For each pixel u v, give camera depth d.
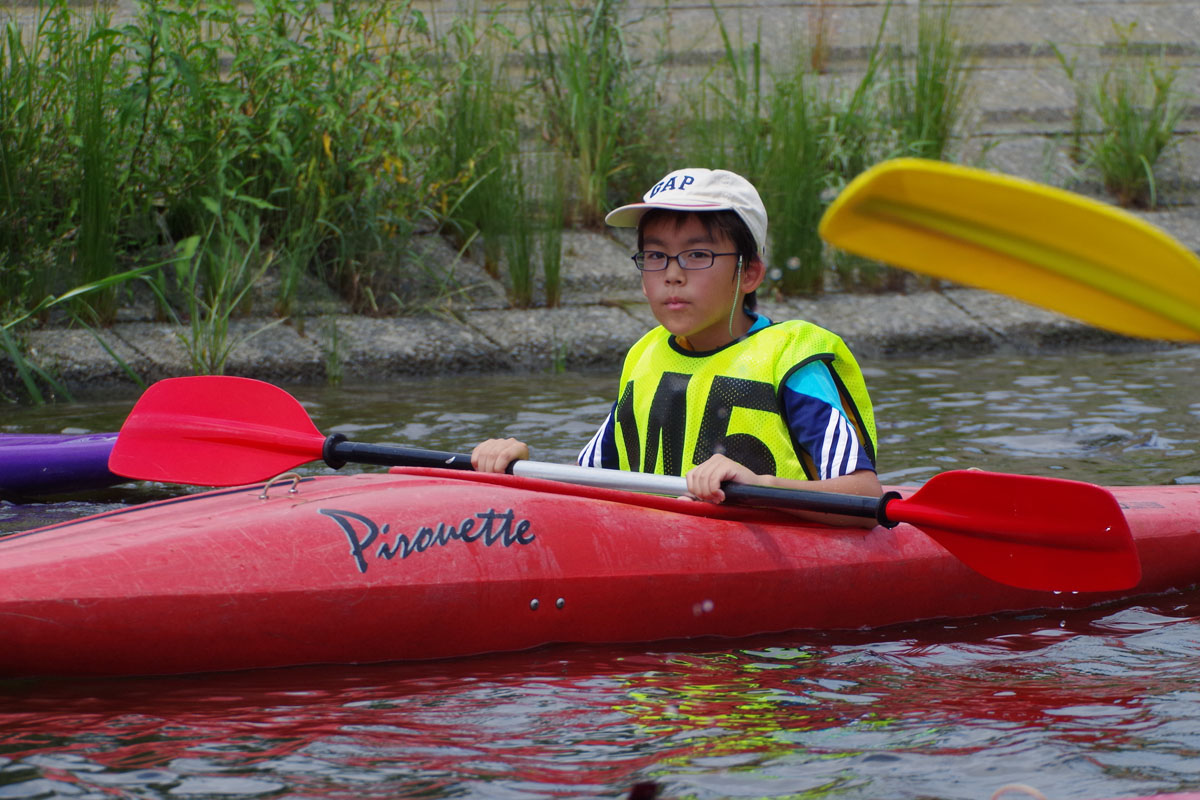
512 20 25.28
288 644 7.06
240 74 20.86
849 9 29.19
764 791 5.27
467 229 21.80
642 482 8.06
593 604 7.68
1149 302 3.78
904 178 3.70
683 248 8.33
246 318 19.00
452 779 5.40
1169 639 8.00
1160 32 31.02
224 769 5.50
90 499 11.86
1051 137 27.27
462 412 15.08
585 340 19.59
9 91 18.23
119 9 21.27
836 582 8.22
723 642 7.87
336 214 19.98
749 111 23.88
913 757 5.68
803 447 8.25
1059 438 13.33
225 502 7.96
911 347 20.38
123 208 19.42
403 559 7.35
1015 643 7.91
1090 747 5.82
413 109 21.30
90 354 17.36
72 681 6.75
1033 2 31.23
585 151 23.14
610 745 5.84
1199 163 26.91
